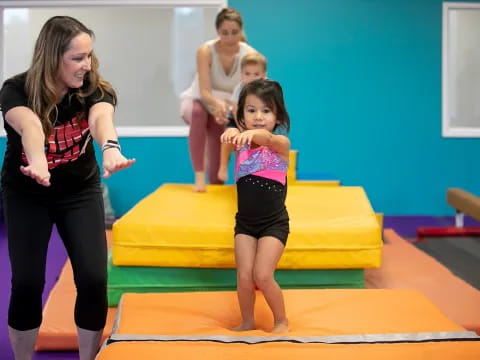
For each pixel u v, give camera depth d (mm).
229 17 3580
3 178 2031
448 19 5891
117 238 2801
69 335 2551
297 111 5941
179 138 5934
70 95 1941
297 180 5297
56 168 1999
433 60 5926
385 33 5871
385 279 3369
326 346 1909
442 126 6004
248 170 2406
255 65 3396
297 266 2822
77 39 1845
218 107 3633
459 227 5109
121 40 6008
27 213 1996
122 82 6070
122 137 5922
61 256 4355
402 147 6016
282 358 1812
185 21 5996
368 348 1880
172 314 2363
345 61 5891
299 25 5832
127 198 5988
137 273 2863
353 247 2801
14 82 1918
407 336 2023
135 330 2201
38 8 5777
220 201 3510
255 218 2357
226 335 2057
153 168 5961
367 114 5965
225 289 2879
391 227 5465
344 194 3834
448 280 3346
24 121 1794
